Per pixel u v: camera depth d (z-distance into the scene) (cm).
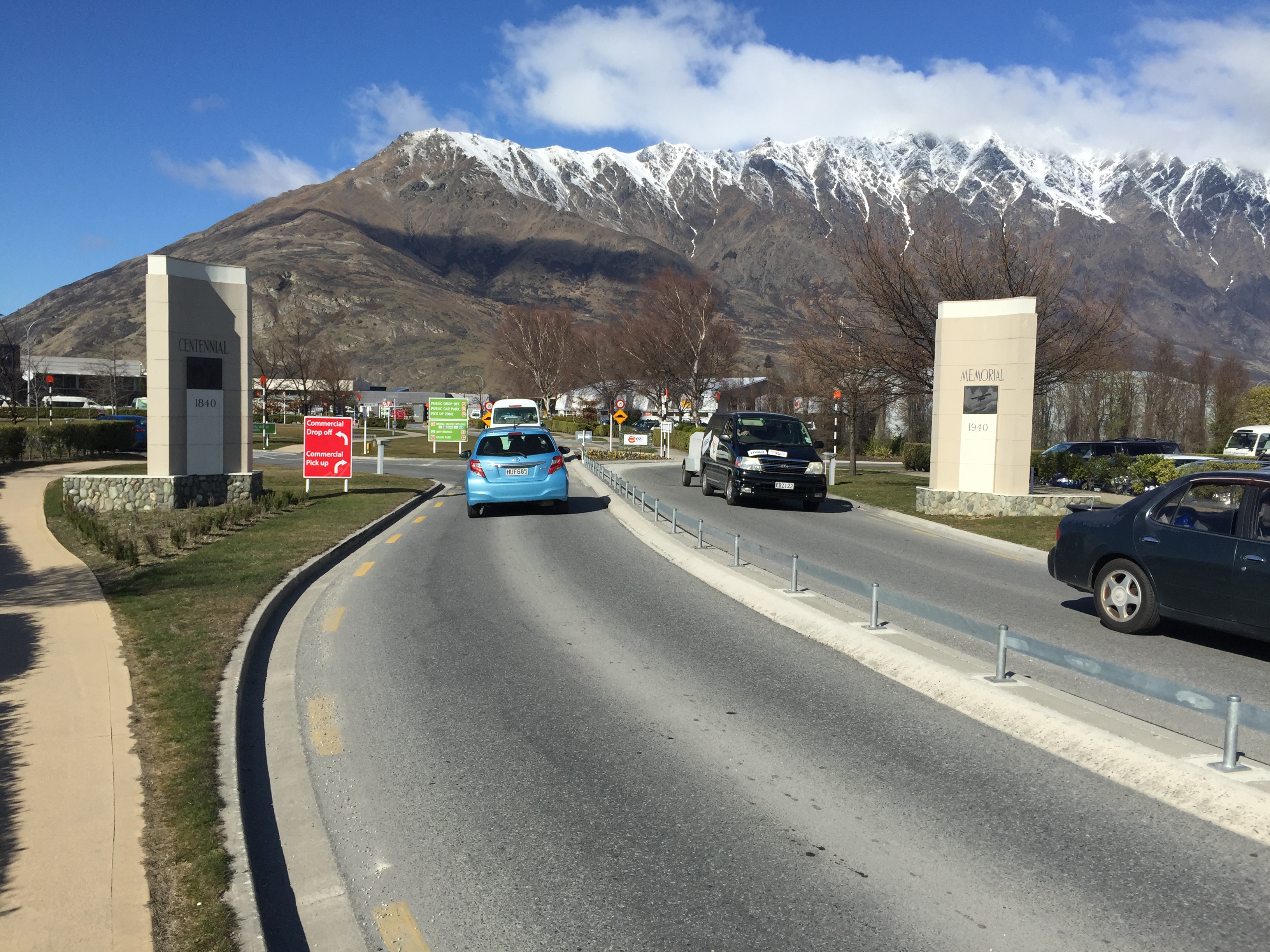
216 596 933
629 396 9394
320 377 9425
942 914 362
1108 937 345
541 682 688
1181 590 786
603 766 522
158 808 436
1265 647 798
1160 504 825
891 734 574
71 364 12244
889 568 1226
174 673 655
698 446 2561
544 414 10012
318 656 764
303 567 1123
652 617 916
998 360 1847
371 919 367
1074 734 543
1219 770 475
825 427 5728
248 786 501
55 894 360
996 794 480
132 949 326
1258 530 740
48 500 1886
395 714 618
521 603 982
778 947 340
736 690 668
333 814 465
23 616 837
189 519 1630
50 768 482
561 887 389
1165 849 417
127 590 962
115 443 3519
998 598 1021
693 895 380
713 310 7094
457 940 351
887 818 452
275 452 4872
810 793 482
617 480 2223
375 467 3769
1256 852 414
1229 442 3600
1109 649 782
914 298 2541
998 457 1856
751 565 1195
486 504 1839
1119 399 5778
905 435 5812
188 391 1855
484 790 492
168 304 1806
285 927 362
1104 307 2525
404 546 1422
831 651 782
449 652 778
